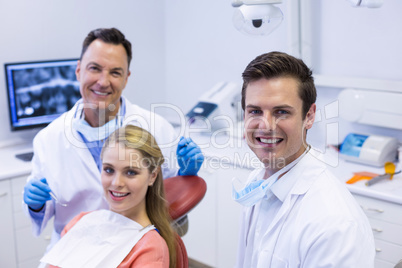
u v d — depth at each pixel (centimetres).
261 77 124
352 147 271
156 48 373
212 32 346
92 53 184
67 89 316
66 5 325
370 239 125
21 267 288
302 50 293
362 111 271
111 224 151
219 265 310
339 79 283
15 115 302
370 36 276
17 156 294
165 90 386
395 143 268
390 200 230
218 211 300
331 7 285
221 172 290
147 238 147
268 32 187
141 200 151
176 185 171
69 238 153
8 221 277
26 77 301
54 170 191
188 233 321
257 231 143
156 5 366
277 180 137
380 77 277
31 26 314
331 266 119
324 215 124
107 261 146
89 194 193
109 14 346
